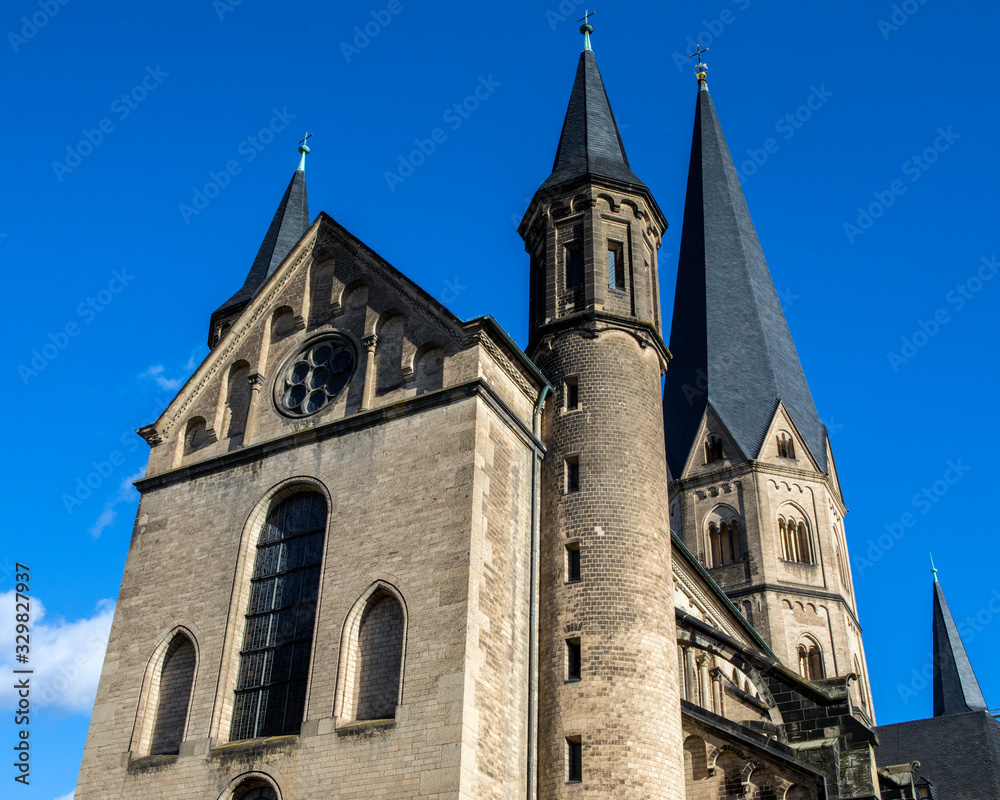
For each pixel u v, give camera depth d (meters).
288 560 35.50
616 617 34.56
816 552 73.94
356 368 38.16
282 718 32.53
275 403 39.56
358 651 32.09
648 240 44.97
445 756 28.52
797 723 37.34
